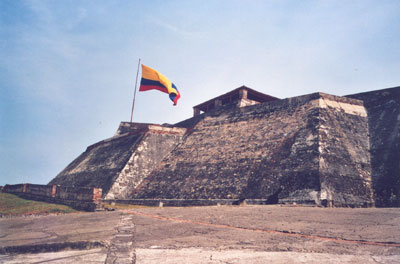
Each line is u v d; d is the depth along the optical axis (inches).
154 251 193.3
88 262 172.4
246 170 732.7
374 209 395.9
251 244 206.8
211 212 405.4
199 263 164.2
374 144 730.2
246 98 1027.3
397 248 183.8
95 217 392.8
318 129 703.7
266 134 801.6
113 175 908.6
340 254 173.8
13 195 852.6
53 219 390.9
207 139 932.6
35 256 193.3
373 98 820.6
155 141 977.5
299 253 178.9
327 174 617.9
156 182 866.8
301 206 509.0
